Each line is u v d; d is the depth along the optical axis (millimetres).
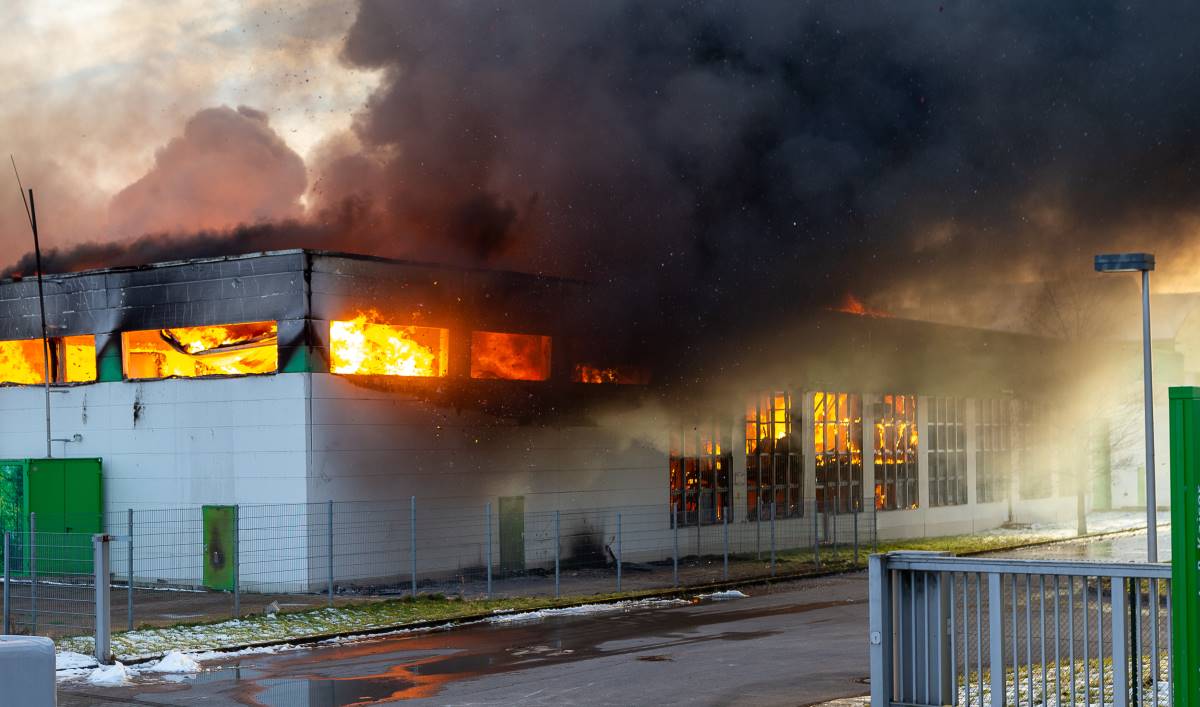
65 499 24281
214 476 23547
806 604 21344
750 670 13789
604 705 11727
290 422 22656
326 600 20859
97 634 14539
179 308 24266
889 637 9547
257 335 23578
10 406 26438
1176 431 7547
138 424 24609
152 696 12711
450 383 24812
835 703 11562
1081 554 31328
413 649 16047
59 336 25922
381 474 23516
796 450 33500
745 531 31594
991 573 9180
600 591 22906
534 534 26234
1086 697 8766
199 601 20938
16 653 4078
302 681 13539
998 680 9125
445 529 24500
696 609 20688
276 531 22672
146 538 24172
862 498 35688
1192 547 7469
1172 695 8258
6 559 15648
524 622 19047
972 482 40906
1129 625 8688
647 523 28766
